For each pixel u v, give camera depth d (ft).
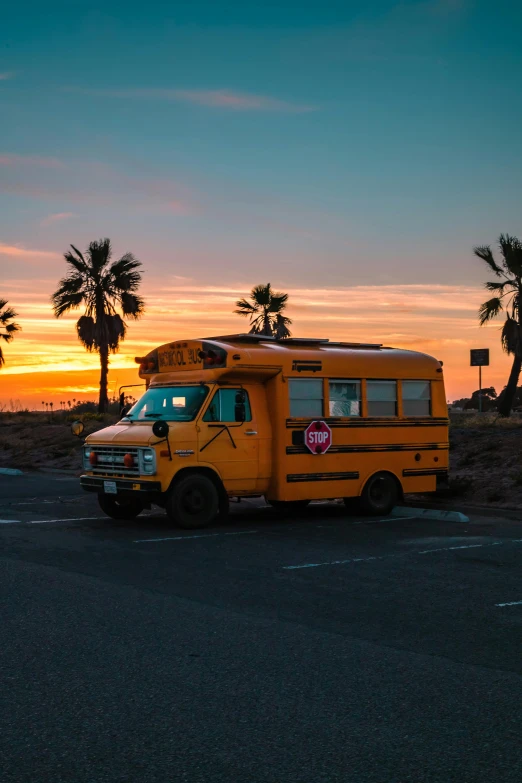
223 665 19.99
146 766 14.33
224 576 30.99
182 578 30.53
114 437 43.91
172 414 44.55
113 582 29.66
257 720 16.43
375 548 37.50
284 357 46.19
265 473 45.65
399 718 16.62
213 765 14.38
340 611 25.72
